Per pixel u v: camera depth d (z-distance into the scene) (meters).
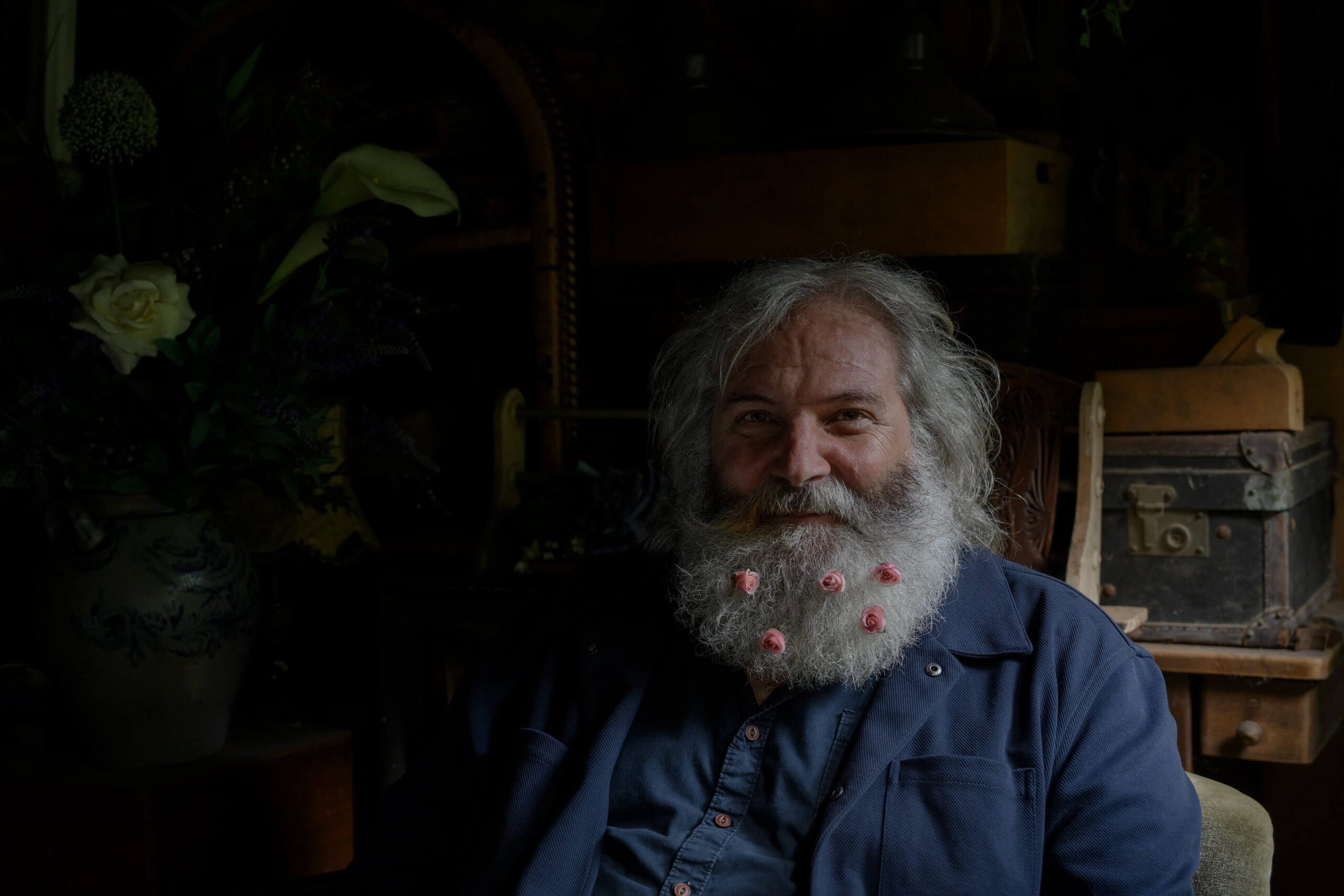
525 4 2.51
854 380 1.36
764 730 1.35
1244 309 2.36
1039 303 2.33
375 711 2.25
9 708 2.12
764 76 2.65
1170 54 2.40
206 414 1.80
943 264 2.32
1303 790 2.46
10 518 2.50
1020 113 2.57
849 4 2.58
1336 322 2.38
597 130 2.57
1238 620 2.13
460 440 2.77
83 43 3.00
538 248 2.57
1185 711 2.16
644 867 1.32
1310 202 2.33
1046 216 2.39
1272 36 2.26
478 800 1.46
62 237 1.96
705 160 2.44
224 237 1.98
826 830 1.25
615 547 2.19
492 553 2.38
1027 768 1.25
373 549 2.41
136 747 1.93
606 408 2.44
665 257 2.50
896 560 1.34
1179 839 1.22
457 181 2.73
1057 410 2.15
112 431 1.87
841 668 1.32
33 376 1.80
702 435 1.48
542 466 2.60
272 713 2.27
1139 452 2.18
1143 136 2.43
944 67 2.40
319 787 2.11
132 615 1.84
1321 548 2.35
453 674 2.07
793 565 1.33
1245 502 2.10
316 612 2.64
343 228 1.90
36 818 1.91
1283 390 2.09
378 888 1.45
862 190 2.32
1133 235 2.42
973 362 1.93
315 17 2.78
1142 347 2.39
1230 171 2.36
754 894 1.28
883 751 1.27
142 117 1.84
